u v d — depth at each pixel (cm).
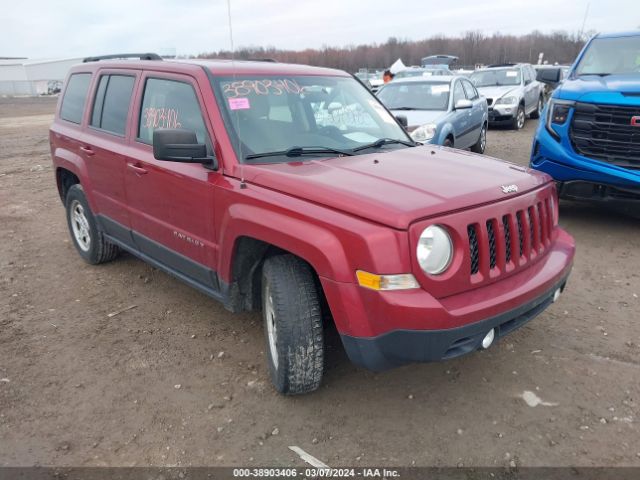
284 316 291
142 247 436
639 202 550
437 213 257
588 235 588
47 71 9581
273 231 288
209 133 344
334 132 389
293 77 404
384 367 270
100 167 460
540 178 328
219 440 289
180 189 362
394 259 247
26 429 301
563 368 343
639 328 390
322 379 337
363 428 295
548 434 285
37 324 426
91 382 346
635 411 300
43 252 596
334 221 263
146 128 409
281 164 330
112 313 443
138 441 290
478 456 271
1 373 357
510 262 291
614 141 548
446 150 396
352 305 258
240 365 361
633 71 645
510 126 1483
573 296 444
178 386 339
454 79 961
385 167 324
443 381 334
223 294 348
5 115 2870
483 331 266
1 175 1076
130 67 442
